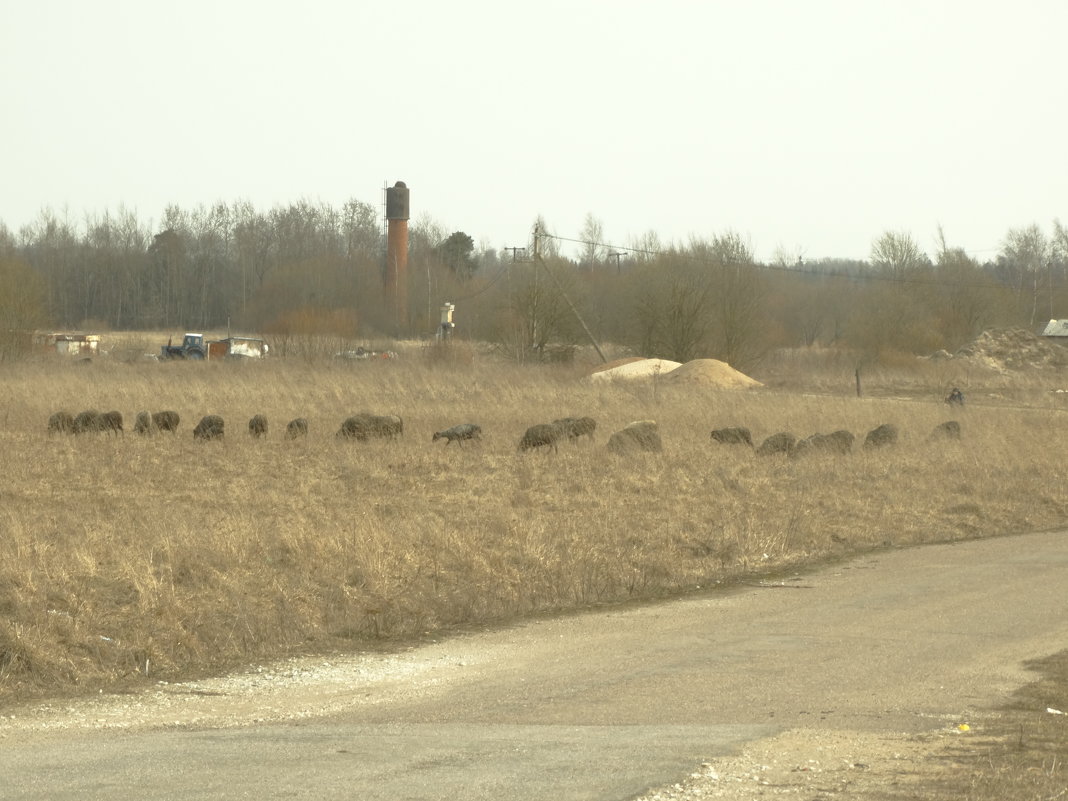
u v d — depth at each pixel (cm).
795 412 13662
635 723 3319
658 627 4838
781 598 5475
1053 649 4372
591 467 9256
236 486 8025
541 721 3356
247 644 4453
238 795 2555
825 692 3712
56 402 13350
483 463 9469
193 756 2934
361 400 14562
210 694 3788
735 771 2773
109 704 3656
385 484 8325
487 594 5328
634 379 19450
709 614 5109
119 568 5072
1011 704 3556
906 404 15900
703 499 7988
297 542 5766
